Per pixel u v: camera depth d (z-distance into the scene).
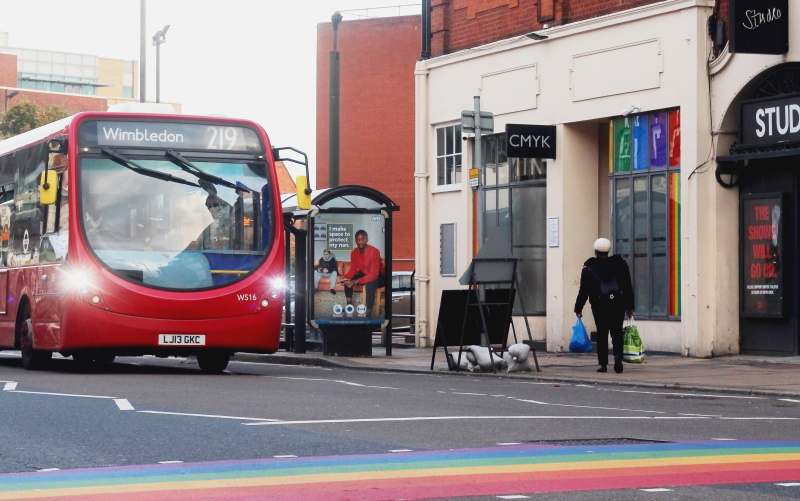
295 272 23.95
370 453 8.26
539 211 23.64
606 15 21.61
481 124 22.31
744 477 7.26
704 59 19.94
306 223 23.52
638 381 15.71
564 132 22.72
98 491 6.68
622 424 10.41
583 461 7.90
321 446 8.61
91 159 16.56
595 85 21.94
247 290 16.81
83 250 16.23
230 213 17.02
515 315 24.11
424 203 26.50
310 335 23.94
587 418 10.91
